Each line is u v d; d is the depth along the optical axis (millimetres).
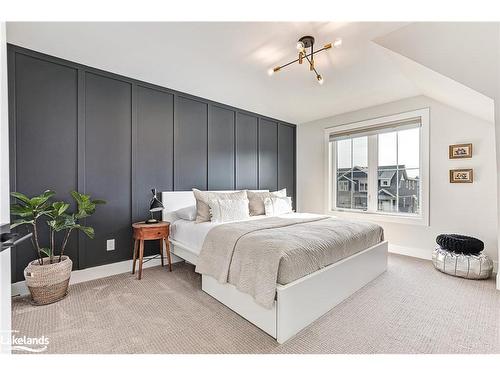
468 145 2875
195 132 3402
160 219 3031
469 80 1887
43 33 1951
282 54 2275
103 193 2625
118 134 2727
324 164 4457
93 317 1809
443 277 2590
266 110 4016
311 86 3025
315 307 1763
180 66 2520
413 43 1971
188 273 2725
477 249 2572
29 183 2215
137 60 2398
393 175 3645
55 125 2344
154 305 1999
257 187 4238
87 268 2520
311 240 1902
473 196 2875
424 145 3227
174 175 3176
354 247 2256
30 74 2213
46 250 2098
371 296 2154
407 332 1636
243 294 1800
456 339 1557
